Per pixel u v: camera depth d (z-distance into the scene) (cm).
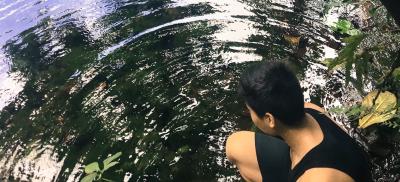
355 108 168
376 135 176
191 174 171
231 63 224
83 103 212
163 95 210
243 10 266
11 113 215
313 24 248
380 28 231
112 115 202
